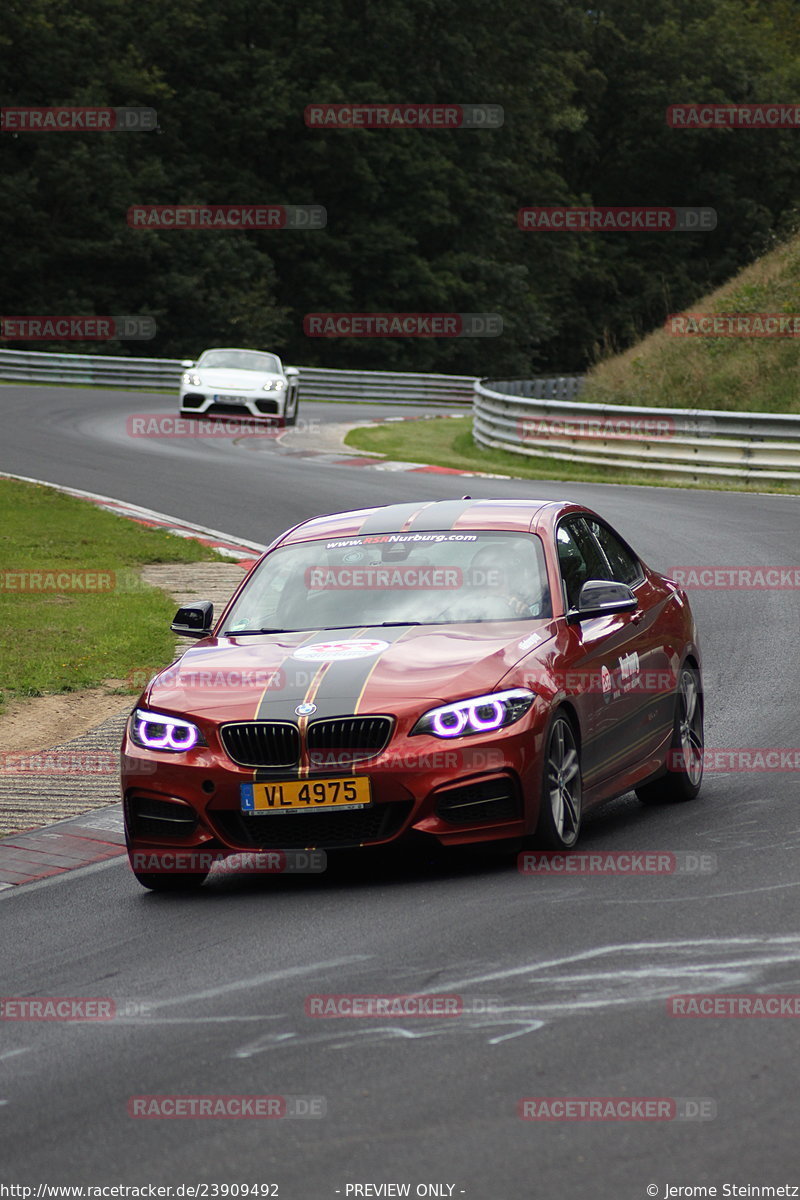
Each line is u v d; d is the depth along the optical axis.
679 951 15.42
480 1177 10.62
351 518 24.30
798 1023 13.20
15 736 29.98
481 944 16.14
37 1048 14.18
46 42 153.12
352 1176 10.78
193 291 158.25
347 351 181.00
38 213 152.62
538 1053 12.87
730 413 70.12
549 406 79.19
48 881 20.95
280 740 19.12
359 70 180.88
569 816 20.16
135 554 49.94
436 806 18.77
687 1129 11.17
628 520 56.69
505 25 195.75
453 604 21.42
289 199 174.50
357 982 15.20
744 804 22.61
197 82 171.88
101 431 90.50
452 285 180.75
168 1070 13.24
